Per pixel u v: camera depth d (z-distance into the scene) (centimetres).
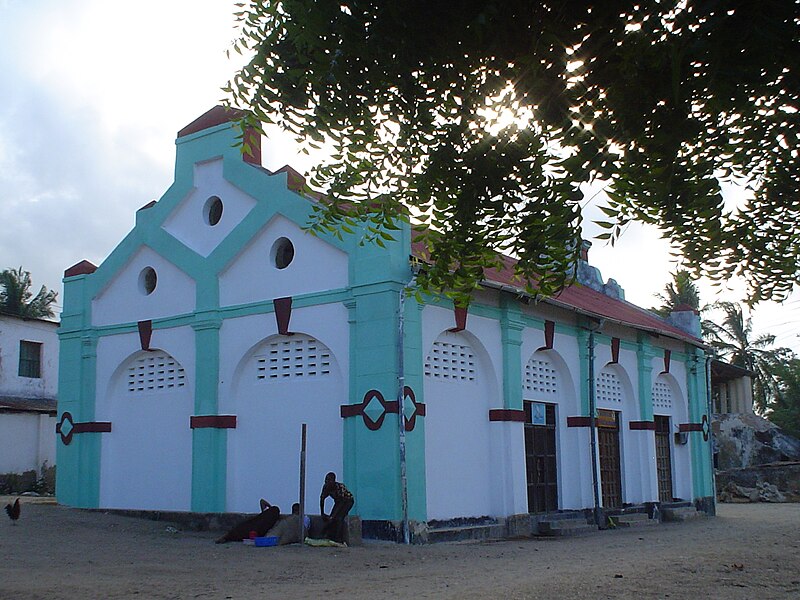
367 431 1559
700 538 1789
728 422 4144
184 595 943
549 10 569
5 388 3375
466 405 1772
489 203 700
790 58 500
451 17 589
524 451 1873
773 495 3544
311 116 723
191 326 1855
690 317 2788
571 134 587
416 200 766
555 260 693
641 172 600
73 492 2002
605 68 561
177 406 1880
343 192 788
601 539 1775
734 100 553
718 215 683
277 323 1722
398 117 689
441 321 1695
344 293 1634
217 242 1870
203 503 1755
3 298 5469
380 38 609
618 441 2358
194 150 1939
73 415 2033
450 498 1686
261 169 1816
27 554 1323
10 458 3153
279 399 1723
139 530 1717
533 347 1978
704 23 489
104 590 968
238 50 732
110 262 2044
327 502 1611
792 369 5672
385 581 1066
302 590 983
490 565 1255
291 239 1739
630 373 2389
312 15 612
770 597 888
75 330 2069
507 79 616
